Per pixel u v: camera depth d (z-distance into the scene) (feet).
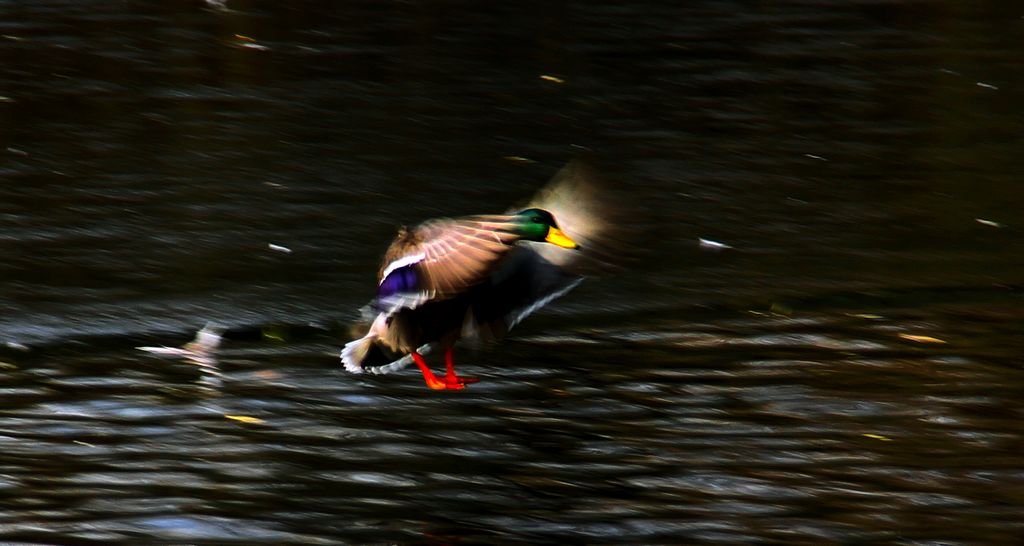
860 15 95.55
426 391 34.45
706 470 29.73
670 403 33.63
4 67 73.72
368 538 26.45
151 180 53.83
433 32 86.53
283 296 41.09
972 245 47.42
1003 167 58.03
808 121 66.13
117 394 33.76
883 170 57.47
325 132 61.82
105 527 26.73
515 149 59.52
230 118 64.18
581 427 32.17
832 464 30.07
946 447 30.94
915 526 27.02
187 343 37.40
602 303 41.11
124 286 41.75
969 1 100.83
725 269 44.34
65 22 87.40
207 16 90.79
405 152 58.54
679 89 72.49
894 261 45.47
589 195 20.97
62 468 29.50
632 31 88.28
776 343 37.83
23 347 36.76
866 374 35.42
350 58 78.13
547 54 80.53
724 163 58.03
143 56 77.61
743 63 79.36
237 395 33.88
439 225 19.47
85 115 64.23
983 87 73.41
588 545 26.22
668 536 26.63
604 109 67.51
